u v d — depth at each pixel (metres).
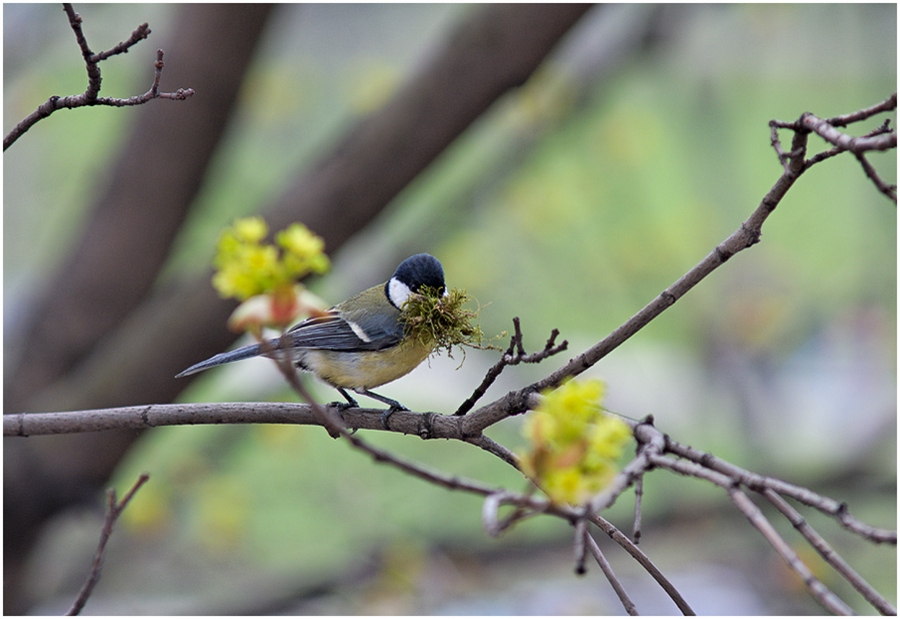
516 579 12.83
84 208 12.54
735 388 13.53
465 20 9.61
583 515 3.30
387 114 9.84
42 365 11.19
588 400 3.24
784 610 11.94
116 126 13.19
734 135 14.84
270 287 3.53
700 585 12.79
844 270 14.73
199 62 10.26
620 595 4.64
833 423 14.10
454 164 13.92
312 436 13.51
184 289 10.39
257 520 13.09
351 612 12.30
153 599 12.81
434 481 3.51
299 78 14.31
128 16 12.51
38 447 10.63
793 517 3.77
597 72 12.51
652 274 14.38
